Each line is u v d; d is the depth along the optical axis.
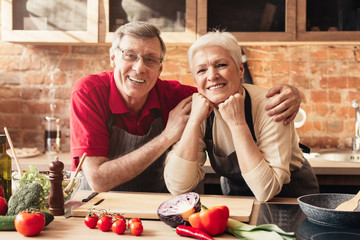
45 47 3.23
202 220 1.13
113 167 1.75
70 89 3.24
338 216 1.16
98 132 1.84
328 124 3.17
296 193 1.89
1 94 3.25
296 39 2.83
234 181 1.86
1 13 2.95
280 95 1.64
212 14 2.87
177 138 1.80
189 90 2.17
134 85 1.84
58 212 1.33
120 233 1.14
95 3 2.86
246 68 3.10
